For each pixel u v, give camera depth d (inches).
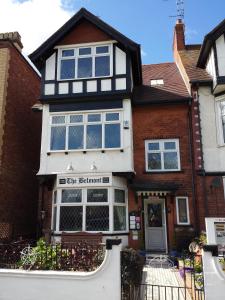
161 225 511.5
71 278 248.2
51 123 527.2
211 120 519.2
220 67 501.7
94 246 295.1
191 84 533.3
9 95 553.6
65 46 551.8
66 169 499.2
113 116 515.5
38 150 681.6
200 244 399.5
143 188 490.9
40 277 253.0
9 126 548.7
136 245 491.5
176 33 723.4
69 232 467.2
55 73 542.9
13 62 573.6
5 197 520.4
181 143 530.0
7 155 535.5
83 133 514.0
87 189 488.4
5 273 259.0
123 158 493.4
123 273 252.5
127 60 529.7
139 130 546.3
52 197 514.3
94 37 548.7
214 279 227.8
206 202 488.1
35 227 636.1
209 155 505.0
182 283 322.0
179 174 515.8
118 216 490.9
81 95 523.5
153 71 706.8
